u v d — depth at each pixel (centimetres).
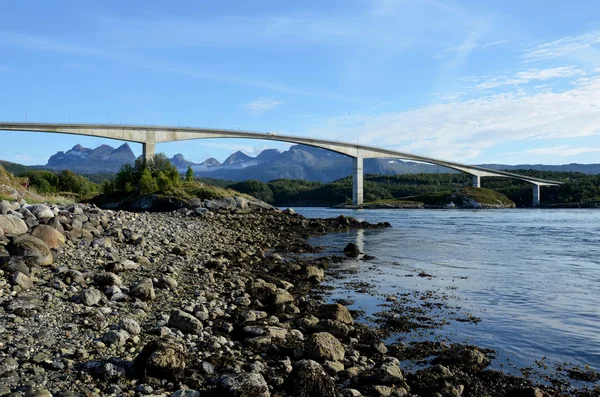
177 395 601
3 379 588
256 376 636
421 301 1449
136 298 1102
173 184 7462
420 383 773
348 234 4409
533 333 1117
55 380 610
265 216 5459
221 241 2905
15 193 3288
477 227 5544
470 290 1633
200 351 814
